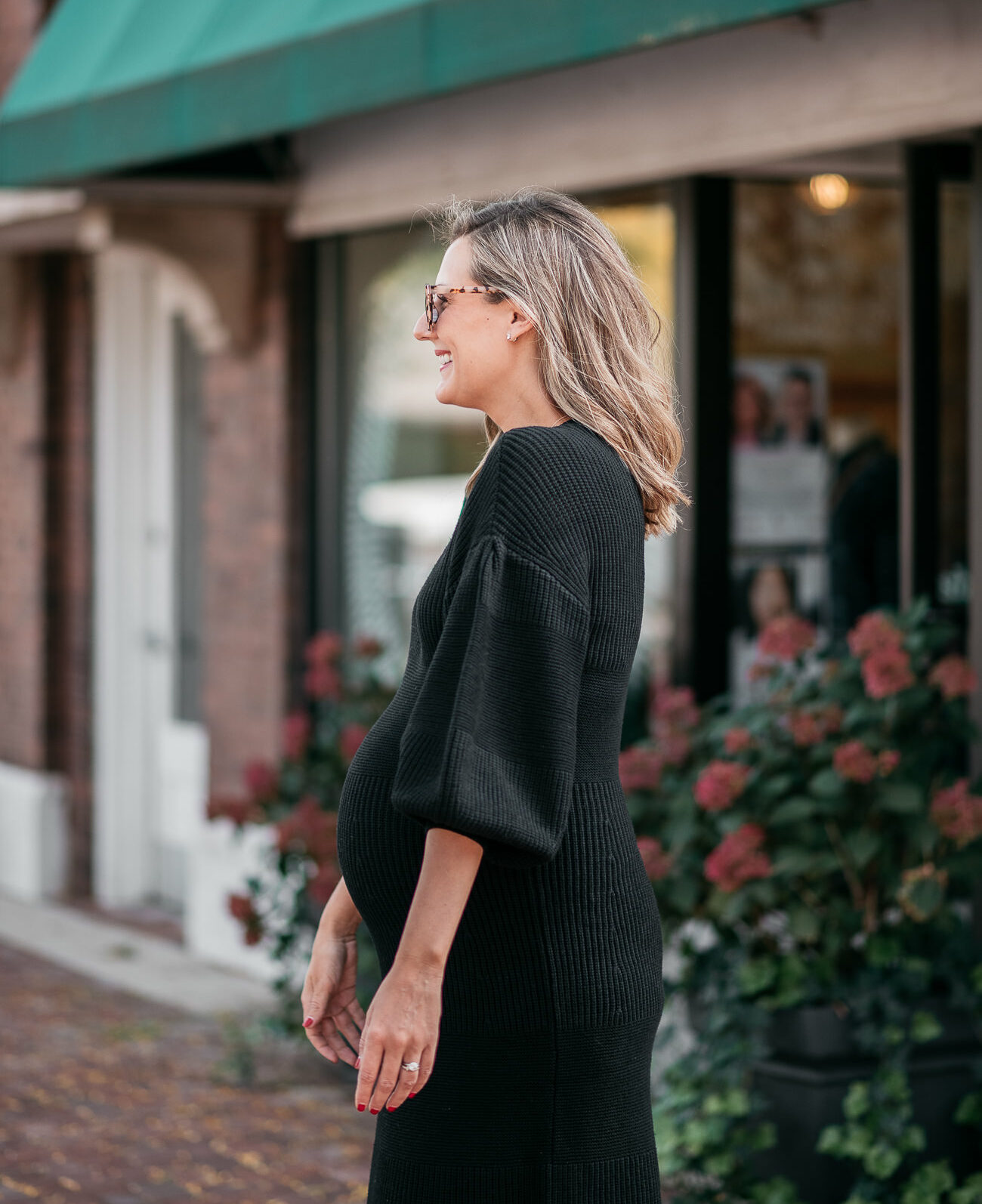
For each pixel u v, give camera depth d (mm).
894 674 4711
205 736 8914
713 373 6391
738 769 4863
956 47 5098
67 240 9516
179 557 9664
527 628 2455
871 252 6656
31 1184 5367
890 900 4996
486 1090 2607
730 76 5898
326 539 8227
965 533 5945
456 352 2744
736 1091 4719
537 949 2582
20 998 7812
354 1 6172
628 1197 2668
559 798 2443
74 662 10109
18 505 10383
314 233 8039
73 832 10188
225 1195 5289
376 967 6082
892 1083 4652
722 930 5070
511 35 5379
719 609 6441
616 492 2613
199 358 9398
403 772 2432
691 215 6336
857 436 6664
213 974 8281
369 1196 2736
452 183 7199
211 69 6707
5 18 9586
